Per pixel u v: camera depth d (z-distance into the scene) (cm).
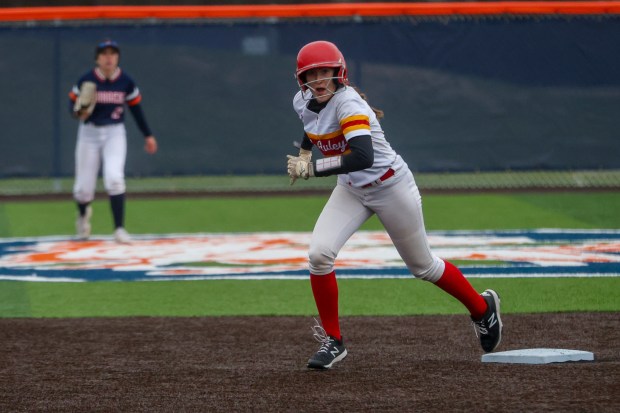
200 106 5503
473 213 4816
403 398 1756
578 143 5462
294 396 1794
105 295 3038
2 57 5425
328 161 1938
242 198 5569
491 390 1791
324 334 2139
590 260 3462
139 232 4416
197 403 1762
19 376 2009
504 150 5472
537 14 5428
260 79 5509
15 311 2819
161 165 5503
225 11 5481
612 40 5419
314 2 6612
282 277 3275
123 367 2083
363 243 3978
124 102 4041
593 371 1919
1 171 5453
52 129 5456
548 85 5444
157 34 5472
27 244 4097
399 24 5447
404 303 2842
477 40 5444
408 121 5475
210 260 3631
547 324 2480
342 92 1959
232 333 2456
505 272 3256
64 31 5434
